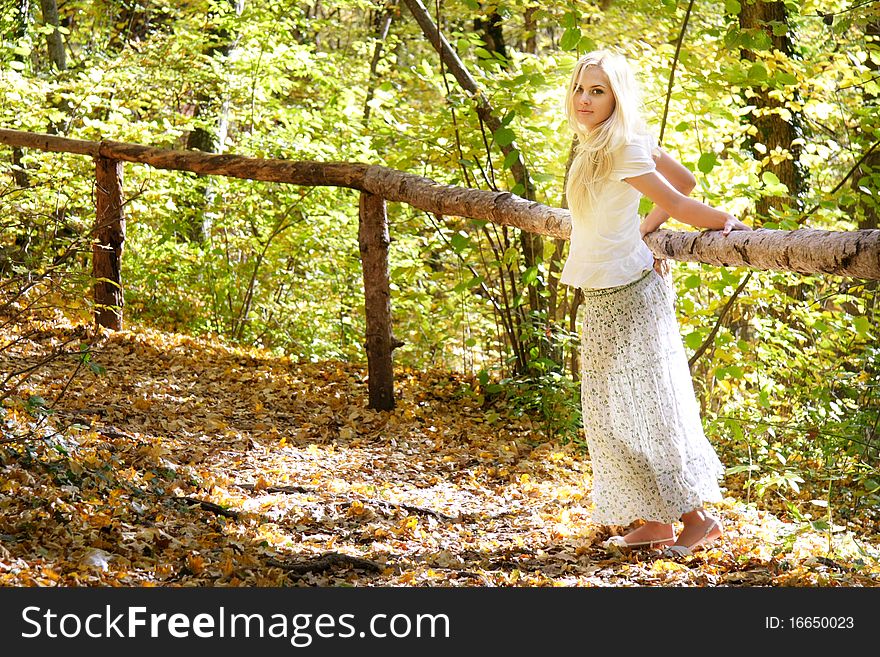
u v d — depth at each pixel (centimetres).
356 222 1092
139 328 810
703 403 835
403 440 611
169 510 406
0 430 428
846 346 720
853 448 606
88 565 332
